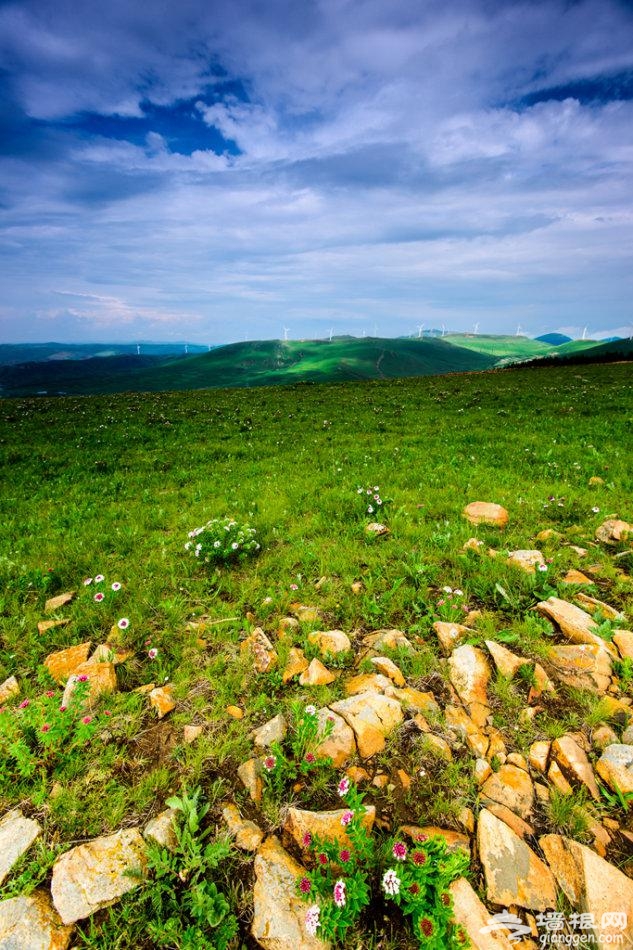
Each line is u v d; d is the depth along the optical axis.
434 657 4.35
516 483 9.55
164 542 7.53
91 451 15.56
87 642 4.91
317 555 6.62
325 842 2.76
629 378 32.97
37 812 3.06
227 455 14.57
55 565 6.80
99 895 2.58
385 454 13.31
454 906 2.49
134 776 3.33
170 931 2.46
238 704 3.99
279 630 4.98
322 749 3.42
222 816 3.02
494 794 3.09
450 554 6.26
